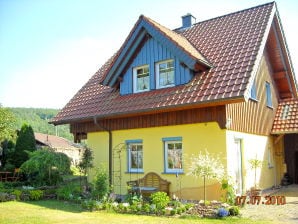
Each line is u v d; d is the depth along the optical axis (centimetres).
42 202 1495
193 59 1458
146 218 1078
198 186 1404
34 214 1179
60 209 1295
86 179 1872
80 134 1970
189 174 1380
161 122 1541
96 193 1398
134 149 1680
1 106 3722
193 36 1862
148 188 1489
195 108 1425
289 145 2034
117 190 1708
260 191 1495
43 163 1944
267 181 1762
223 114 1342
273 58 1973
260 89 1769
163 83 1628
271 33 1827
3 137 3219
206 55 1605
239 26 1703
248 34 1584
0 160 3042
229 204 1202
